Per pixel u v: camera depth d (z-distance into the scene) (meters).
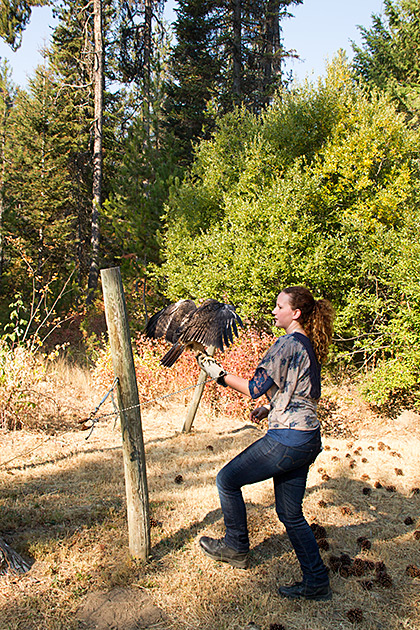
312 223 10.90
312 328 3.14
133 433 3.43
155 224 13.43
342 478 5.45
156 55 21.27
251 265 10.23
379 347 9.30
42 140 21.36
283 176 12.12
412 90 19.97
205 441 6.74
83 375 10.23
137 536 3.51
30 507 4.40
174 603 3.11
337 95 12.91
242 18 21.33
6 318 16.92
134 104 22.02
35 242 20.30
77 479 5.15
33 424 7.12
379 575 3.44
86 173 22.59
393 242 10.11
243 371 8.14
